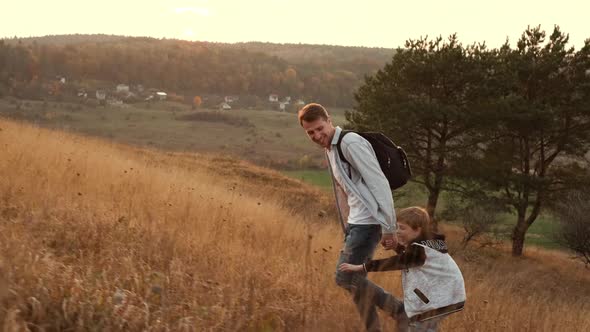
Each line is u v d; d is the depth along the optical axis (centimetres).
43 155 941
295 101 18975
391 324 368
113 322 318
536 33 2586
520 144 2616
